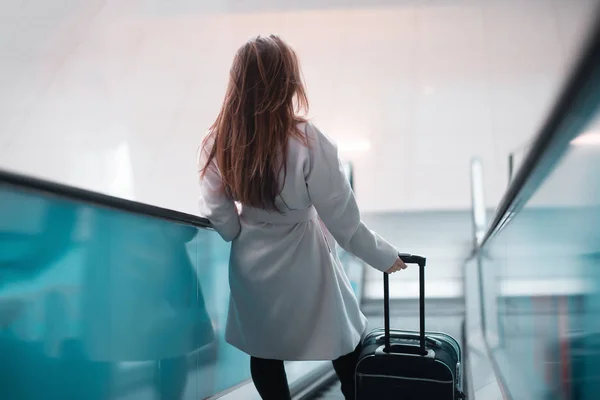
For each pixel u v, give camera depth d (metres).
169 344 2.69
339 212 2.49
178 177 12.46
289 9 14.61
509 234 3.52
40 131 12.11
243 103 2.49
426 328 6.91
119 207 2.20
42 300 1.80
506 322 3.85
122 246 2.27
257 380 2.88
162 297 2.63
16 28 13.39
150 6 14.47
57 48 13.45
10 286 1.67
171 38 14.71
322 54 15.12
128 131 12.88
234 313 2.83
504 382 3.86
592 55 1.29
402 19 15.16
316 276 2.66
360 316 2.86
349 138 14.09
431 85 14.59
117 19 14.23
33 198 1.76
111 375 2.19
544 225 2.32
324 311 2.66
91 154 12.15
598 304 1.56
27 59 13.16
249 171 2.50
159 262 2.60
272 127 2.46
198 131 13.36
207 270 3.18
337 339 2.65
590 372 1.68
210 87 14.17
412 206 12.94
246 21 15.09
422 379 2.60
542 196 2.35
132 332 2.35
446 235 10.73
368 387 2.64
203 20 14.88
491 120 13.94
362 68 14.98
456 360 2.78
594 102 1.45
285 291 2.65
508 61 14.52
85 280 2.02
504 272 3.90
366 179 13.47
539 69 14.35
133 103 13.57
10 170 1.63
